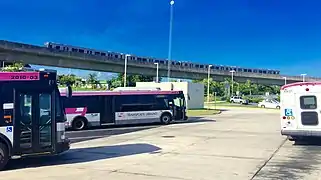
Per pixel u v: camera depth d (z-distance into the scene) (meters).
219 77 106.44
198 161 11.38
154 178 9.02
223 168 10.25
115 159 11.87
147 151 13.60
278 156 12.31
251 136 18.58
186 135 19.19
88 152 13.44
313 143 15.66
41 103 10.91
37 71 10.95
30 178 9.11
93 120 25.33
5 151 10.27
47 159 11.94
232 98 87.75
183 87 50.03
